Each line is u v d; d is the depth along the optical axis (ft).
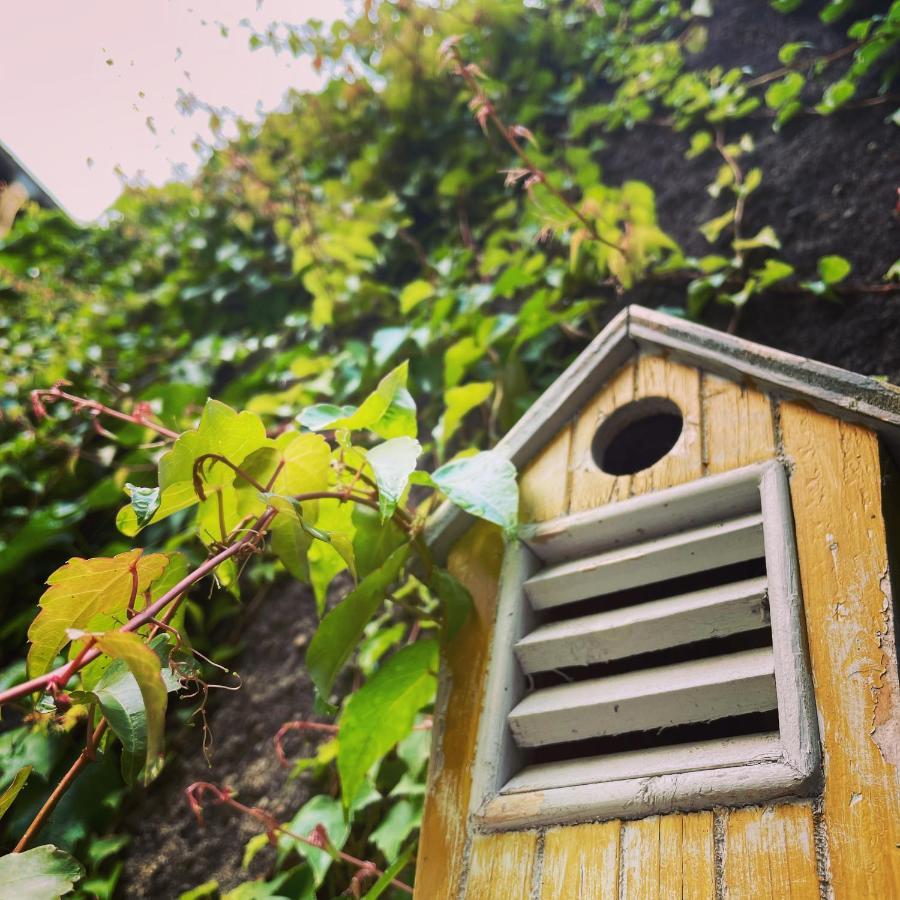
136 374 2.59
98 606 0.95
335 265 2.42
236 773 1.68
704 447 1.00
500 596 1.05
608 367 1.12
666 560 0.96
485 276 2.22
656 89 2.33
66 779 0.92
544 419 1.13
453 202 2.52
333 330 2.43
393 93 2.73
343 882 1.41
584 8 2.64
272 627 1.92
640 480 1.02
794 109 1.97
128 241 3.21
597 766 0.89
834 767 0.76
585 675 1.03
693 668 0.90
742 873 0.75
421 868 0.94
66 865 0.86
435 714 1.03
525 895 0.85
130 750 0.82
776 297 1.74
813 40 2.11
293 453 1.06
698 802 0.80
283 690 1.79
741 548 0.93
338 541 1.03
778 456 0.94
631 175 2.26
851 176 1.82
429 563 1.09
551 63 2.63
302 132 2.89
